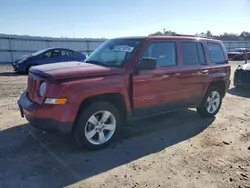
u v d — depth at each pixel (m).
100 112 4.04
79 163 3.60
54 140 4.37
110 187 3.04
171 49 4.90
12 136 4.53
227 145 4.36
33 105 3.74
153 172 3.41
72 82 3.64
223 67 5.99
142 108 4.48
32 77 4.05
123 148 4.15
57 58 14.20
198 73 5.32
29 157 3.75
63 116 3.56
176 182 3.17
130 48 4.45
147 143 4.38
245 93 9.24
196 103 5.57
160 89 4.66
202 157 3.88
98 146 4.05
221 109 6.82
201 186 3.09
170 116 6.02
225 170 3.50
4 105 6.65
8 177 3.19
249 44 42.62
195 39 5.45
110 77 3.98
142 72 4.34
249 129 5.22
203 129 5.17
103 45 5.16
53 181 3.13
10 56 21.97
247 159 3.85
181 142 4.46
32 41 22.95
